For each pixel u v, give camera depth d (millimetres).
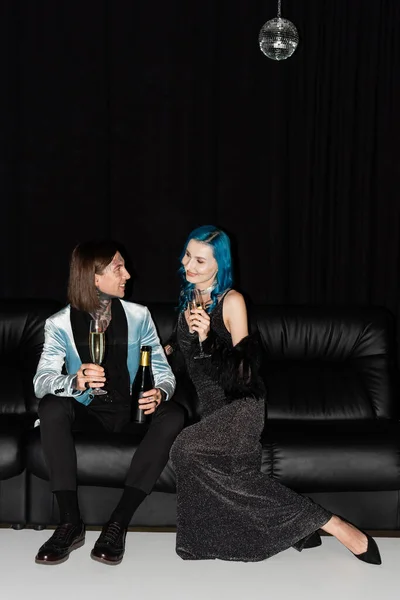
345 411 3088
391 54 3785
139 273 3893
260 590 2266
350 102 3795
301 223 3867
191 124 3799
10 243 3871
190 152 3814
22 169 3838
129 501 2447
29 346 3203
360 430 2826
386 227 3889
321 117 3811
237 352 2432
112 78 3789
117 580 2312
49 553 2385
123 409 2754
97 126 3803
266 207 3848
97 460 2609
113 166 3838
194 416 3082
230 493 2398
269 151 3809
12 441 2654
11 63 3770
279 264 3857
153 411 2613
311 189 3852
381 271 3918
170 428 2488
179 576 2348
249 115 3795
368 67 3783
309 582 2322
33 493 2729
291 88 3793
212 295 2549
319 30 3760
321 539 2660
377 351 3248
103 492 2719
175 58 3764
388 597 2234
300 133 3820
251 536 2400
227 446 2396
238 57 3762
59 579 2311
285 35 3312
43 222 3863
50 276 3893
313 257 3906
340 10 3750
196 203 3848
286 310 3322
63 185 3840
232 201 3842
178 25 3746
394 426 2910
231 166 3824
